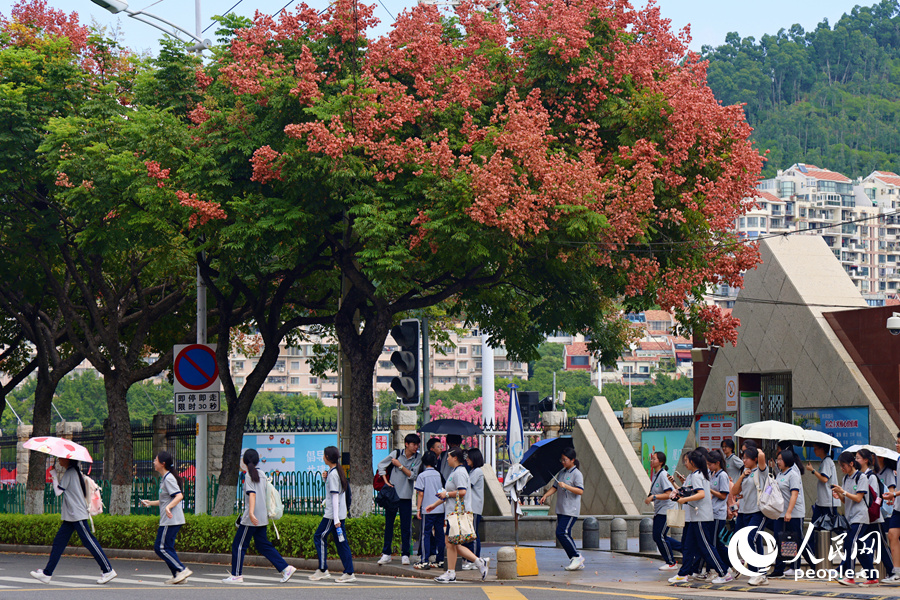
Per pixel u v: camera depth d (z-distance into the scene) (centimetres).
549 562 1922
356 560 1819
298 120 1828
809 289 2272
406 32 1928
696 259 1983
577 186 1692
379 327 2011
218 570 1862
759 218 19950
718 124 1900
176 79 2162
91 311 2428
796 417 2258
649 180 1761
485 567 1595
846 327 2164
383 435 3250
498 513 2516
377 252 1712
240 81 1834
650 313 16138
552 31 1877
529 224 1670
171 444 3080
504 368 15100
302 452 3297
